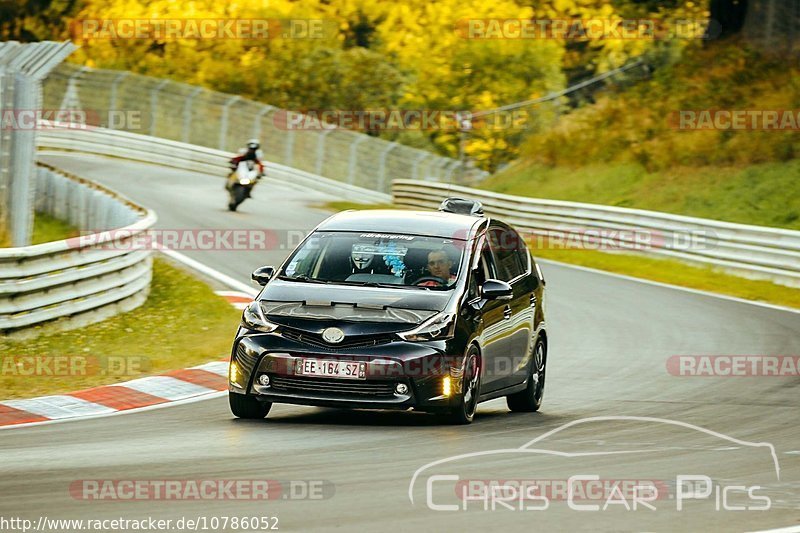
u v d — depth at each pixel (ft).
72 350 144.56
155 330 162.71
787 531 66.23
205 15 583.99
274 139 508.12
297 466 82.07
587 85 524.93
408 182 392.47
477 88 555.69
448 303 102.99
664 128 399.65
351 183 495.41
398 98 583.58
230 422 103.65
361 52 590.55
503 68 554.05
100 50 611.47
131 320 169.58
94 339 152.35
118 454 86.89
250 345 100.99
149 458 85.15
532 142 449.06
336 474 79.20
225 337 160.76
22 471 79.61
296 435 96.22
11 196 199.72
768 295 225.35
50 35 613.52
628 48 518.78
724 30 462.60
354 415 110.22
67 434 97.40
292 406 116.16
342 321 100.01
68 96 508.94
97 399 117.39
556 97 512.63
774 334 177.68
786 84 392.06
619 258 277.64
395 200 401.29
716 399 125.39
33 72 200.85
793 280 236.02
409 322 100.32
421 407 99.09
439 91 563.48
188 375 132.57
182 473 79.05
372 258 108.47
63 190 268.41
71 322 158.51
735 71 414.62
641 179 375.25
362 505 69.51
